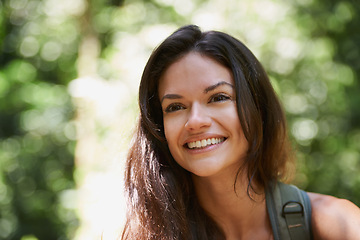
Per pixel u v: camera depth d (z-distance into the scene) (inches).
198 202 70.8
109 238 73.2
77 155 150.4
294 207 65.3
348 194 169.8
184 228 67.2
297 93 164.6
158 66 64.1
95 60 165.6
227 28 148.3
